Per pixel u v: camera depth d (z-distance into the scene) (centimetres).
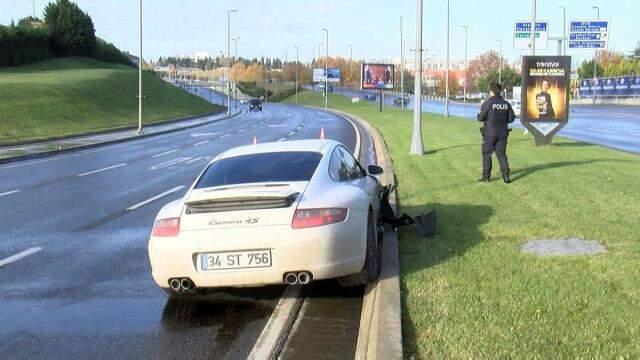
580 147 1830
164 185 1418
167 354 460
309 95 14000
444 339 427
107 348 473
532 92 1864
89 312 554
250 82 17662
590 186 1075
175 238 523
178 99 7588
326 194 546
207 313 545
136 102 6031
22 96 4584
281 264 509
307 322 517
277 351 459
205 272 518
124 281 646
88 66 8706
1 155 2280
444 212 885
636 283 537
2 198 1282
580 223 779
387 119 4225
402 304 500
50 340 491
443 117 4409
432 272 588
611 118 3922
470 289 533
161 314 545
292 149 641
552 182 1129
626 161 1475
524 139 2125
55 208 1132
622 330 435
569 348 406
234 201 530
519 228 764
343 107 8594
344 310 542
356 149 2188
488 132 1142
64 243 829
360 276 564
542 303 492
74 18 9506
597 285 532
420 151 1738
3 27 7725
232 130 3988
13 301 586
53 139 3195
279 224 512
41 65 8019
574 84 8638
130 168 1833
